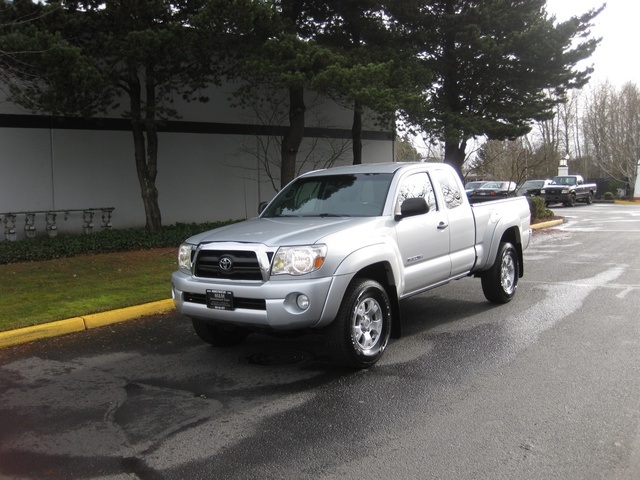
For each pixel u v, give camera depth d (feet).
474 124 58.70
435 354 19.36
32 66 34.73
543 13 65.31
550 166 152.05
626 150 146.61
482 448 12.48
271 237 17.39
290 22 45.91
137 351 21.15
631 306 25.45
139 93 45.06
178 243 46.55
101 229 50.39
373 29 54.44
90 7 40.47
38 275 34.27
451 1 61.82
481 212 24.99
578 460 11.83
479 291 30.25
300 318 16.38
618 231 61.41
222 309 17.28
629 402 14.78
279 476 11.54
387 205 19.85
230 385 17.11
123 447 13.14
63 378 18.31
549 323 22.93
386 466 11.82
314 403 15.39
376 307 18.40
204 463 12.21
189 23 40.11
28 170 46.60
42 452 13.02
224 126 57.57
